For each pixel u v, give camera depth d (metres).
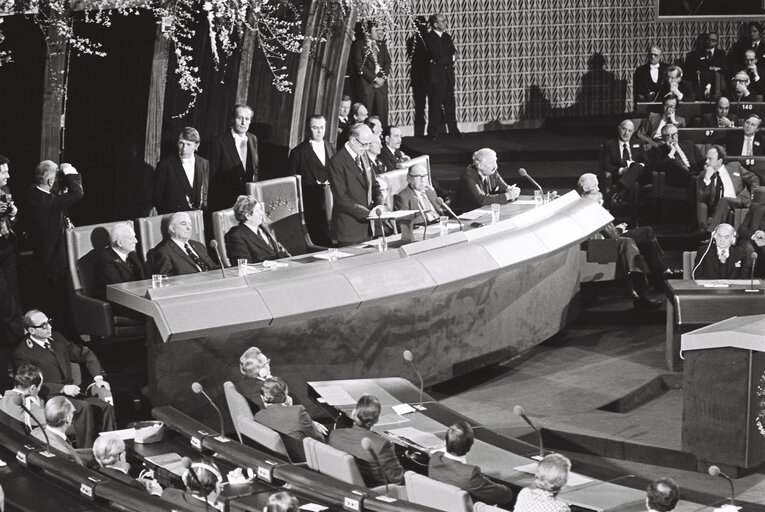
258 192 12.49
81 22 13.77
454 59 20.75
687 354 9.59
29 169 13.43
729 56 20.06
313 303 10.14
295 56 14.51
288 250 12.59
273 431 8.08
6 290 11.02
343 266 10.66
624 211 16.17
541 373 12.04
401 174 13.80
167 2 12.80
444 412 9.40
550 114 21.41
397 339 10.95
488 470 8.08
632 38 21.45
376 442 7.86
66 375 9.88
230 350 9.98
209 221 13.30
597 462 10.02
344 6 14.72
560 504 6.70
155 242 11.45
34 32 12.70
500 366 12.34
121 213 14.05
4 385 10.52
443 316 11.30
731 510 7.25
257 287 10.04
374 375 10.85
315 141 13.64
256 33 14.28
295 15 14.42
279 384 8.65
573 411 10.84
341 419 9.37
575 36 21.30
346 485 7.16
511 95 21.23
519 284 12.13
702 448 9.61
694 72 19.72
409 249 11.11
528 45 21.12
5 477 7.85
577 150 18.86
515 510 6.80
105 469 7.86
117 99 13.82
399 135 15.14
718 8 21.38
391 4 15.61
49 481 7.76
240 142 13.31
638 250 13.77
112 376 10.85
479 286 11.59
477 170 13.77
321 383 9.90
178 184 12.38
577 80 21.45
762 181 15.81
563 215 12.86
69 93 14.08
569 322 13.37
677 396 11.52
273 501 6.25
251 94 14.78
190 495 7.35
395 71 20.19
